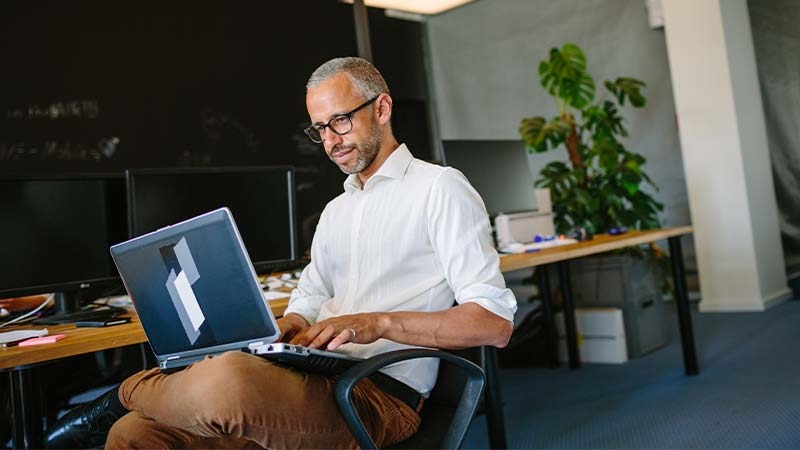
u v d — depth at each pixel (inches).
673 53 198.4
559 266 155.8
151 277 58.1
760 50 203.5
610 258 160.1
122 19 187.3
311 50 230.1
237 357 52.2
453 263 63.1
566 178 170.2
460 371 63.5
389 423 59.3
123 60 186.9
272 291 93.4
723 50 190.4
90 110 180.2
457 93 266.4
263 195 99.2
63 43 176.9
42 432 67.3
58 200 84.0
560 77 175.8
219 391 50.5
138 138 188.1
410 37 266.4
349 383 50.9
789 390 118.7
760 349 149.9
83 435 72.1
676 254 139.0
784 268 205.2
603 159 169.6
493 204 138.7
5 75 167.5
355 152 67.2
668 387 131.3
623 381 140.0
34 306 97.8
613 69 229.6
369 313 59.1
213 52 205.2
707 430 105.0
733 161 192.2
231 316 54.4
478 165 137.8
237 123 208.2
